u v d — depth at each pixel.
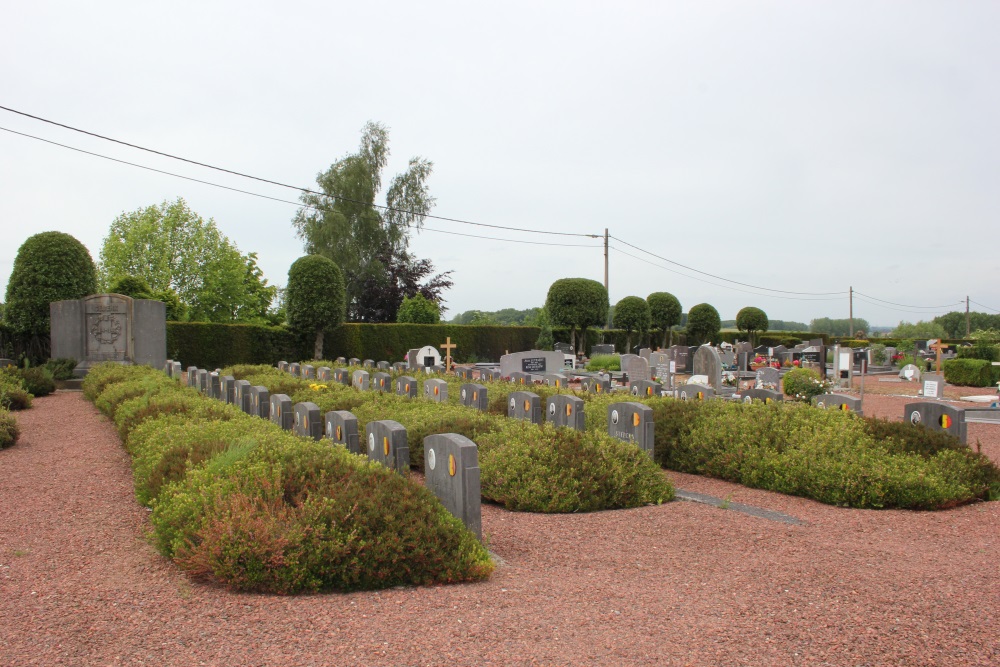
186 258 45.72
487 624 3.92
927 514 7.02
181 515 4.95
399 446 6.56
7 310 22.03
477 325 37.03
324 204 42.81
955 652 3.62
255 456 5.77
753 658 3.52
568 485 7.12
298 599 4.30
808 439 8.37
